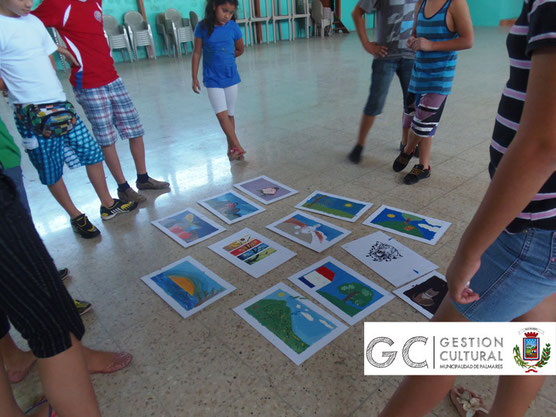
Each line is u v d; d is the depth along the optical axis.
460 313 0.95
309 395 1.39
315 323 1.68
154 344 1.64
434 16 2.42
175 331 1.69
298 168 3.20
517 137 0.65
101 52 2.47
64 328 0.97
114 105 2.63
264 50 10.33
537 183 0.65
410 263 2.01
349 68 7.19
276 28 12.36
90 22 2.37
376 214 2.46
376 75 2.92
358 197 2.68
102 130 2.58
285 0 12.07
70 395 1.01
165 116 4.85
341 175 3.03
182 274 2.04
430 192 2.69
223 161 3.42
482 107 4.45
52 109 2.10
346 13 13.74
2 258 0.84
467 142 3.50
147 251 2.26
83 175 3.34
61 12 2.24
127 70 8.45
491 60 7.16
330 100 5.12
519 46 0.70
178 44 9.99
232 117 3.40
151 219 2.58
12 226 0.85
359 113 4.51
